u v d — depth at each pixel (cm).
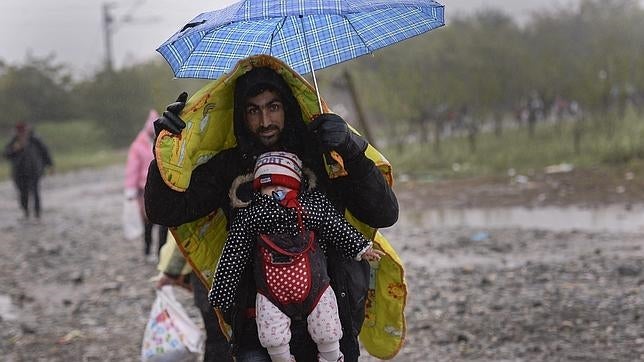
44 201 3425
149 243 1697
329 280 506
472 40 4944
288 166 504
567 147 3453
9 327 1228
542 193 2455
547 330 1053
